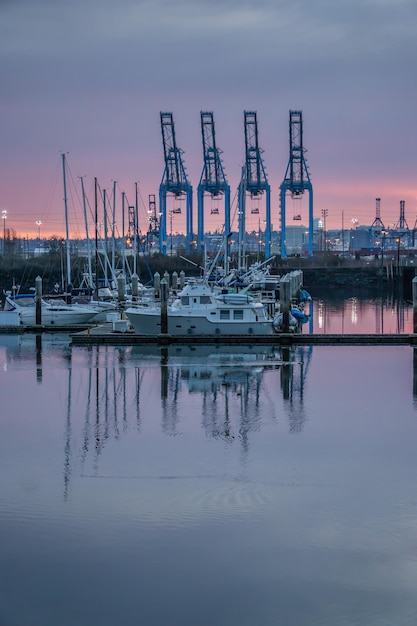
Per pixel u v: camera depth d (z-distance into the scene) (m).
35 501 24.41
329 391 40.34
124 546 21.39
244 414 35.44
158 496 24.86
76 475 26.91
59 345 56.62
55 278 129.25
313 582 19.64
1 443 30.80
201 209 156.50
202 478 26.59
